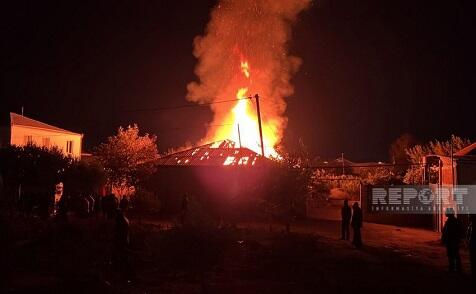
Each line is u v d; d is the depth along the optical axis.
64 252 15.61
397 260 17.27
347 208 23.08
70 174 27.00
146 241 12.19
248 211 24.20
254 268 14.69
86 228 21.05
